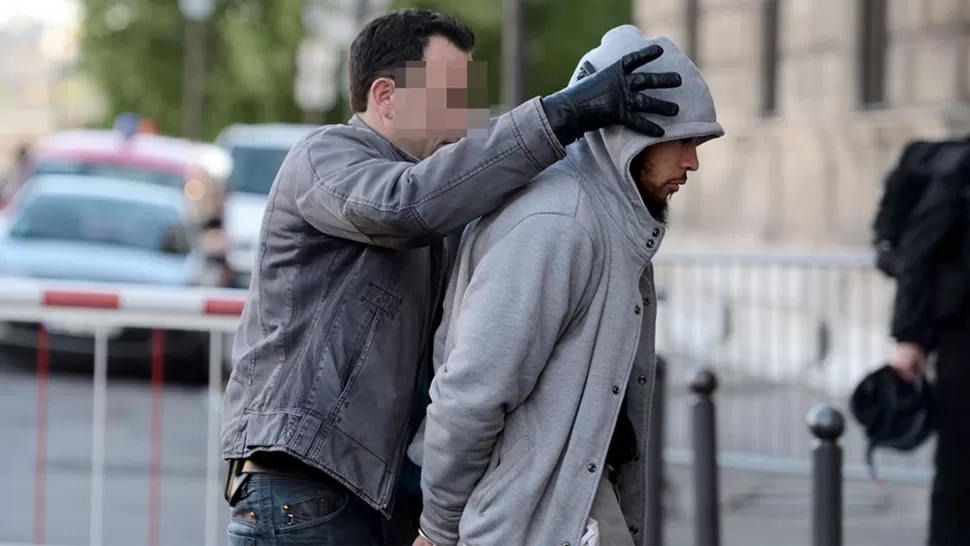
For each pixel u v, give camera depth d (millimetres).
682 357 17422
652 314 5820
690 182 32656
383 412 5797
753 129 30062
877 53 26531
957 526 9945
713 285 17281
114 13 79562
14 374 21812
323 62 42281
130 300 10992
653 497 11078
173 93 79500
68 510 14336
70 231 24594
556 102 5438
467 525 5605
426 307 6008
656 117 5527
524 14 25172
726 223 31234
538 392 5590
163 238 24844
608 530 5703
